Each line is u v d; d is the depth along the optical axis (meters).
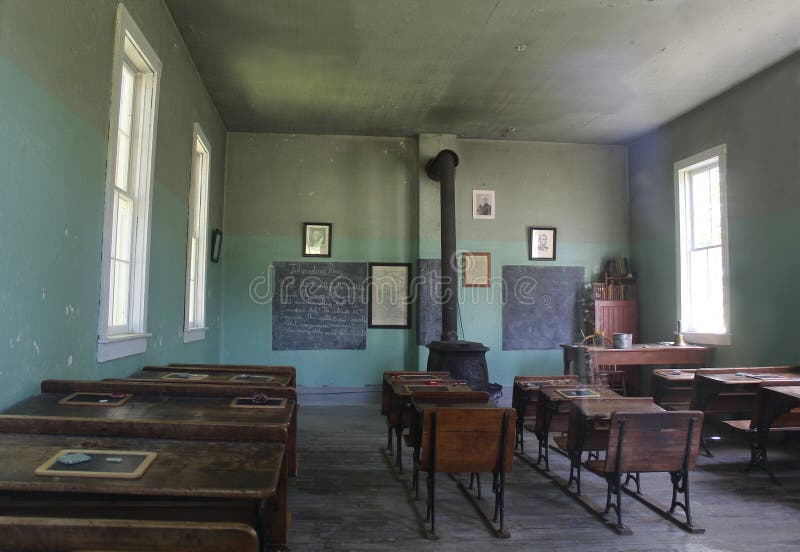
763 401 4.17
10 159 2.17
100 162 3.08
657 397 5.20
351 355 7.31
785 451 4.88
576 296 7.62
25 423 1.96
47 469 1.61
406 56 5.19
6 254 2.17
